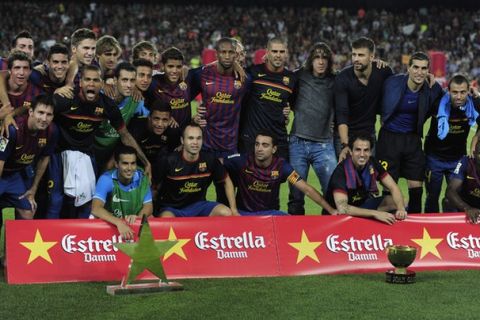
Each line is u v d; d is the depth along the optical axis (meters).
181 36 49.78
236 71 10.05
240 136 10.31
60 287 7.96
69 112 8.91
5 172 8.73
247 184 9.45
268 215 8.94
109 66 9.80
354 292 7.86
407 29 51.56
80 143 9.18
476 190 9.23
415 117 9.89
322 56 9.97
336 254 8.80
